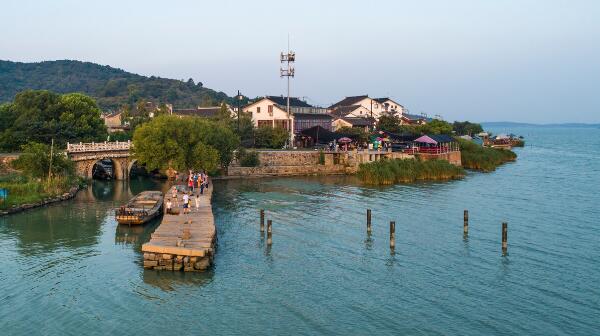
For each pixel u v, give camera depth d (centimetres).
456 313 3222
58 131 9181
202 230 4306
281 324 3055
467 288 3622
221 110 12700
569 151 17762
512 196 7356
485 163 11094
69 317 3088
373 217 5844
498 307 3309
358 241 4800
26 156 6950
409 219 5744
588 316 3184
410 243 4734
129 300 3338
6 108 9662
